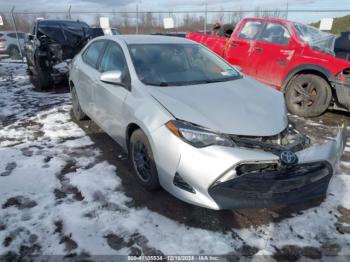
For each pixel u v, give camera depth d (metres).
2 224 2.68
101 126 4.14
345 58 6.20
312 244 2.49
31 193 3.14
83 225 2.67
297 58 5.62
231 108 2.84
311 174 2.64
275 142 2.64
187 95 3.01
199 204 2.55
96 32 8.95
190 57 3.88
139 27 15.21
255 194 2.51
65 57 7.77
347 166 3.75
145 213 2.83
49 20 8.94
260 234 2.60
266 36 6.13
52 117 5.52
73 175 3.48
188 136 2.56
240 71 4.02
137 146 3.18
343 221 2.76
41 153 4.03
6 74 10.27
